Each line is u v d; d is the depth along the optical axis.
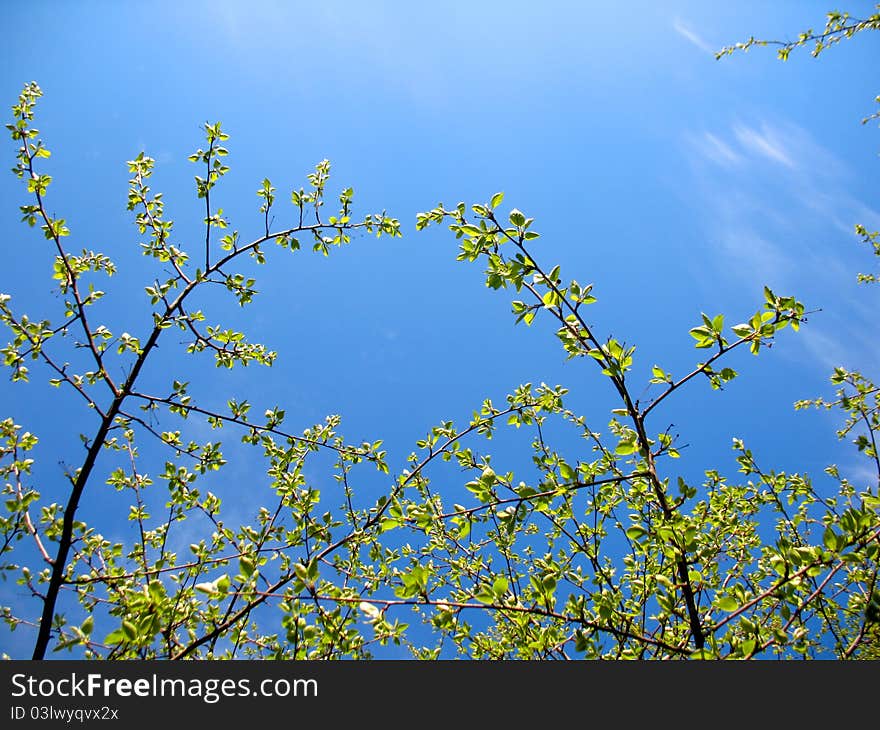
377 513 4.26
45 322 3.93
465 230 3.41
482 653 4.88
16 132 3.91
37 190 3.98
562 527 4.21
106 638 2.58
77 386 3.86
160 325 4.20
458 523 3.26
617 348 3.21
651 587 4.11
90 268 4.11
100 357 3.95
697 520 4.31
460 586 5.03
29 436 3.81
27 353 3.87
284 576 3.80
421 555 5.07
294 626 3.12
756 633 2.84
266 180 4.80
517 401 4.56
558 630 3.91
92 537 4.24
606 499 4.50
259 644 4.17
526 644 3.83
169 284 4.46
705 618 3.60
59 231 4.02
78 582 3.53
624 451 3.23
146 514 4.57
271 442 4.76
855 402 4.32
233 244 4.69
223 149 4.51
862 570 3.26
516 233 3.36
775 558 2.79
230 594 2.70
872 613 2.92
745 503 4.93
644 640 3.01
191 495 4.45
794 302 2.92
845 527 2.67
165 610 3.29
